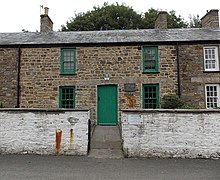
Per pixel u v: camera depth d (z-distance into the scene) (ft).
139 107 50.83
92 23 107.34
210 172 24.75
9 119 31.99
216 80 51.08
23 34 61.26
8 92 52.26
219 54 51.96
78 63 52.65
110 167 26.32
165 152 30.68
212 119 30.86
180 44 52.31
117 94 51.62
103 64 52.34
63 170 25.05
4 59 53.21
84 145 31.30
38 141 31.55
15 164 27.02
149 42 52.24
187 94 50.83
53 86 52.13
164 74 51.60
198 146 30.60
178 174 24.04
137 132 31.04
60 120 31.68
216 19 61.93
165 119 31.12
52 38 56.65
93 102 51.49
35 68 52.75
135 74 51.78
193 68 51.57
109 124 51.13
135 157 30.66
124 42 52.24
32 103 51.83
